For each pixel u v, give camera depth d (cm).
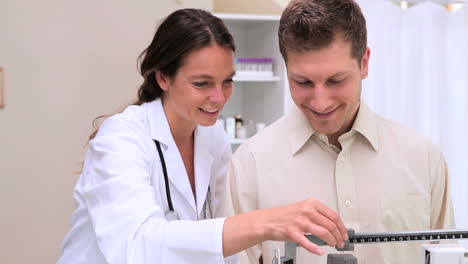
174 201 150
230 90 144
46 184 344
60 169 345
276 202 133
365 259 123
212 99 137
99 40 344
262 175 134
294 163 133
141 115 149
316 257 124
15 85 336
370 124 131
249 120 373
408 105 344
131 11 346
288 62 113
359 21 110
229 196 137
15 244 342
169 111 151
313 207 97
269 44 342
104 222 111
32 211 343
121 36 346
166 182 147
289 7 113
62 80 341
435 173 133
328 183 132
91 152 135
